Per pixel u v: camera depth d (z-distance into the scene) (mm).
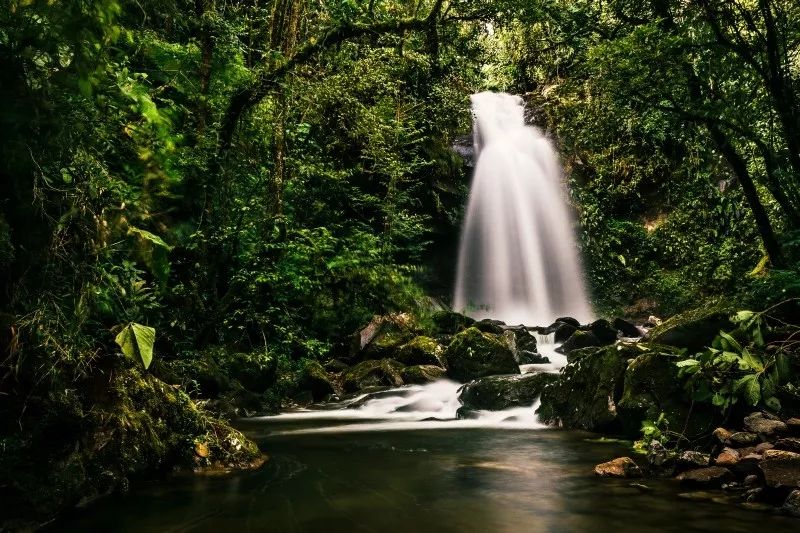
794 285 5336
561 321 14547
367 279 12969
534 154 18859
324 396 10008
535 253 18266
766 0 5988
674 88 6789
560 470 4328
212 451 4414
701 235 16703
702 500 3436
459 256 17406
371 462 4680
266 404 8828
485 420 7484
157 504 3365
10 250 2607
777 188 6777
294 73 8688
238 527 2965
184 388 4934
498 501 3459
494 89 22484
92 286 2990
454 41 11672
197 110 8094
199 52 8141
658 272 17578
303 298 11789
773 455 3609
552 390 7039
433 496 3578
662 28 6570
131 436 3791
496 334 11812
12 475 3000
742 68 6293
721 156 8148
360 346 11570
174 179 3242
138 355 2424
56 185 2715
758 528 2904
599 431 6027
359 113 10852
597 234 18375
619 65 6309
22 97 2256
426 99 15695
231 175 8594
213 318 8367
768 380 3959
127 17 3371
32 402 3207
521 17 8617
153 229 4508
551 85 19078
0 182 2514
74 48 2178
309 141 11805
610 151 17812
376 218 15047
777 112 6445
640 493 3619
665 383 5297
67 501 3189
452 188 17078
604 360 6359
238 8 9969
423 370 10312
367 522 3045
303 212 12336
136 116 3160
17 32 2143
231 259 9211
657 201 18453
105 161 3113
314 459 4820
